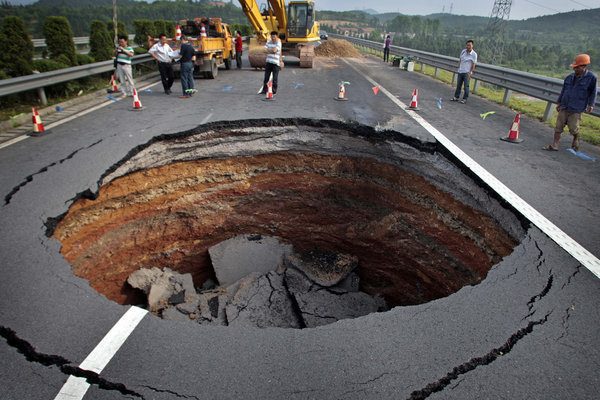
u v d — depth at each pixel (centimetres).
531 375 272
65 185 549
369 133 827
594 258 409
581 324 319
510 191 560
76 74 1073
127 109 950
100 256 653
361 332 307
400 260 825
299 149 876
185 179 807
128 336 294
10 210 476
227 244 905
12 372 261
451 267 698
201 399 247
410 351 289
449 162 703
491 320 322
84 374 262
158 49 1097
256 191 912
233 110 928
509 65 12750
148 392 251
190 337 297
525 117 1005
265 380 262
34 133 736
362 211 889
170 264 832
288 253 911
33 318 307
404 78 1675
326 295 781
